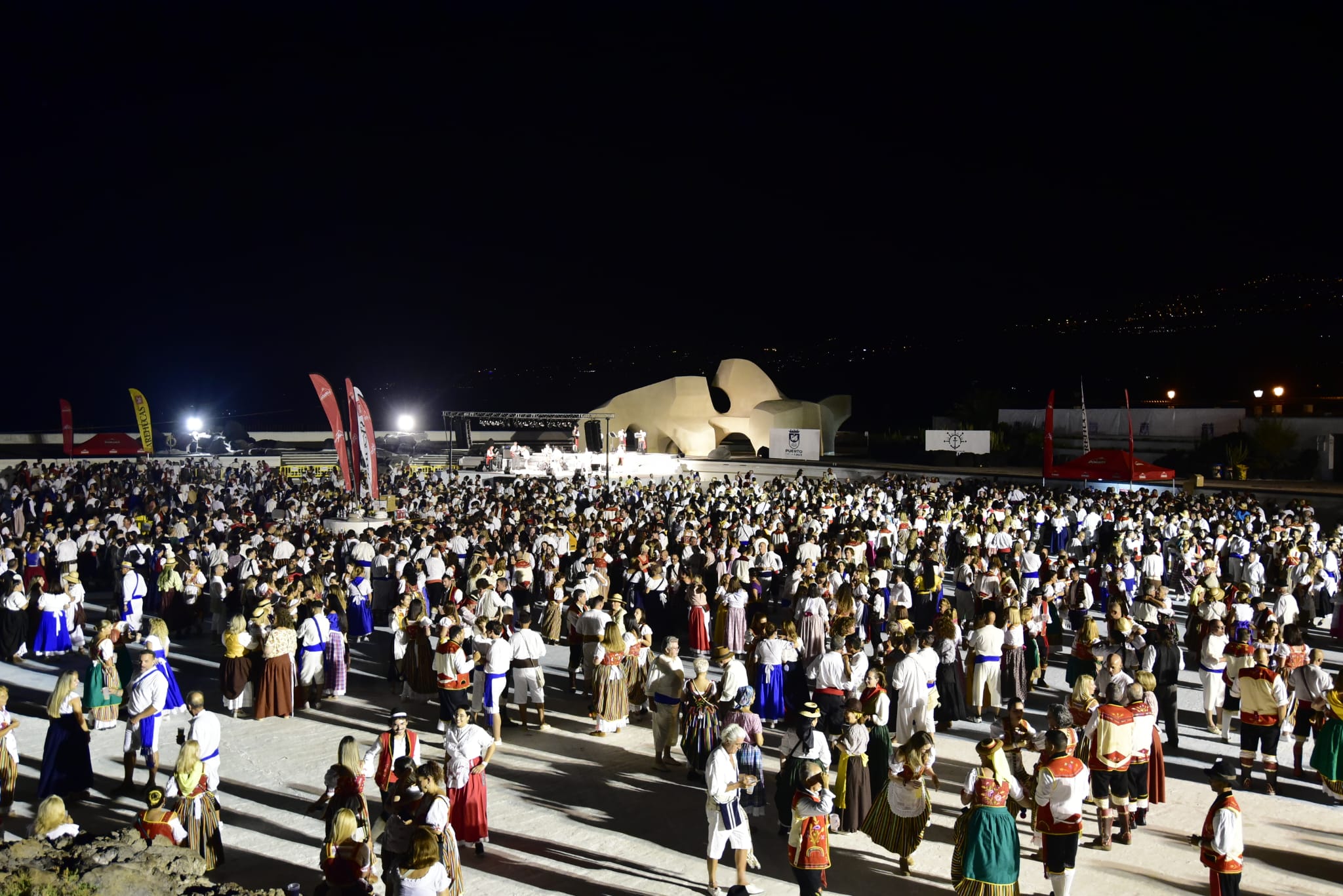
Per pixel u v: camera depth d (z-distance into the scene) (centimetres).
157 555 1738
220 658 1486
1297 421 3938
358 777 696
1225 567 1925
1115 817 894
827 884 758
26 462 3244
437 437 5512
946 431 4497
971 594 1522
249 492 2964
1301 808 916
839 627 1041
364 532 1809
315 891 675
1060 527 2377
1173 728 1083
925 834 862
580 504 2541
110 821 853
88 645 1477
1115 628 1109
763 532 1930
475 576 1498
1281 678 950
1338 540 1823
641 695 1209
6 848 564
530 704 1247
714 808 735
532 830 860
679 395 4878
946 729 1131
